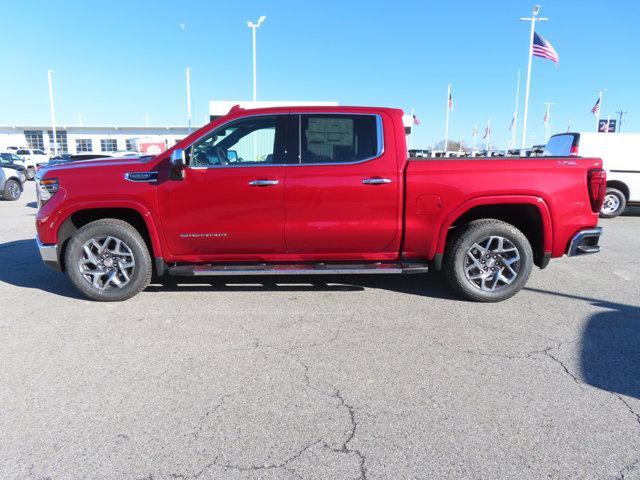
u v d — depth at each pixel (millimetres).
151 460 2422
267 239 4668
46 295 5086
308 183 4543
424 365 3451
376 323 4266
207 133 4621
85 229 4660
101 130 62719
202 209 4582
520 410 2865
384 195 4578
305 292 5160
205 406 2912
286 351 3688
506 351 3686
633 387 3139
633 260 6895
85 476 2307
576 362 3498
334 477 2301
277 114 4668
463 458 2436
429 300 4906
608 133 11641
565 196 4594
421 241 4695
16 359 3555
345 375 3303
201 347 3762
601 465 2383
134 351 3691
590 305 4773
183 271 4672
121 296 4785
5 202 15523
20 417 2799
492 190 4539
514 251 4719
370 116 4656
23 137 61688
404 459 2428
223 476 2307
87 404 2938
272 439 2590
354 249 4785
